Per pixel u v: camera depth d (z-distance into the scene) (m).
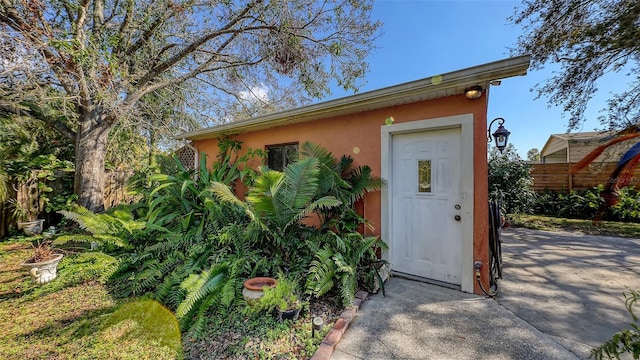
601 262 3.93
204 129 5.75
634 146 1.04
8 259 4.30
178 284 2.78
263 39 5.89
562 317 2.45
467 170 2.97
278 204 3.12
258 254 3.15
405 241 3.53
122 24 5.37
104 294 3.04
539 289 3.03
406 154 3.52
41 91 3.90
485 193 2.89
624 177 1.04
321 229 3.63
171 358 2.01
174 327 2.34
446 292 3.00
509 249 4.67
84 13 4.35
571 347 2.04
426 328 2.32
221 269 2.71
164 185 4.44
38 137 6.81
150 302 2.66
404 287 3.14
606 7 4.12
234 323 2.39
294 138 4.73
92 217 3.96
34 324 2.48
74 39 3.66
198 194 4.47
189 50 5.86
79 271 3.35
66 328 2.41
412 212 3.46
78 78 4.11
